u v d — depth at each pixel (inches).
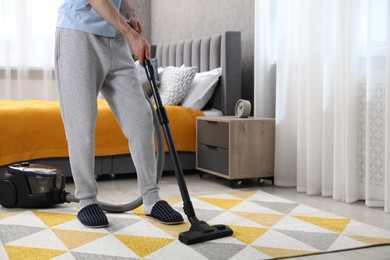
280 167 131.6
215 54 156.1
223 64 151.6
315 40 118.2
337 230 87.9
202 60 163.3
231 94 150.9
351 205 109.7
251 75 156.3
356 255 75.5
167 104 152.9
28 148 129.6
